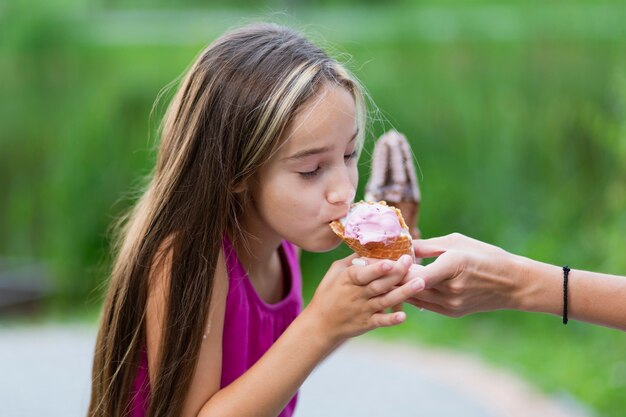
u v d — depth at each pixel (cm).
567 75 693
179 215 204
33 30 816
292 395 197
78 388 503
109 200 770
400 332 632
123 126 776
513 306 218
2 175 808
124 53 803
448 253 207
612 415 451
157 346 202
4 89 811
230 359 214
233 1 900
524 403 471
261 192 200
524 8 721
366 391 500
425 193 702
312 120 192
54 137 799
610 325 219
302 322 195
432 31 748
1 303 768
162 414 198
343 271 192
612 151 608
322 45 239
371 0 836
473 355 575
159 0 909
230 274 210
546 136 688
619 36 682
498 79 712
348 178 198
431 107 717
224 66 204
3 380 519
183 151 206
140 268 205
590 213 659
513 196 693
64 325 706
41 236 809
